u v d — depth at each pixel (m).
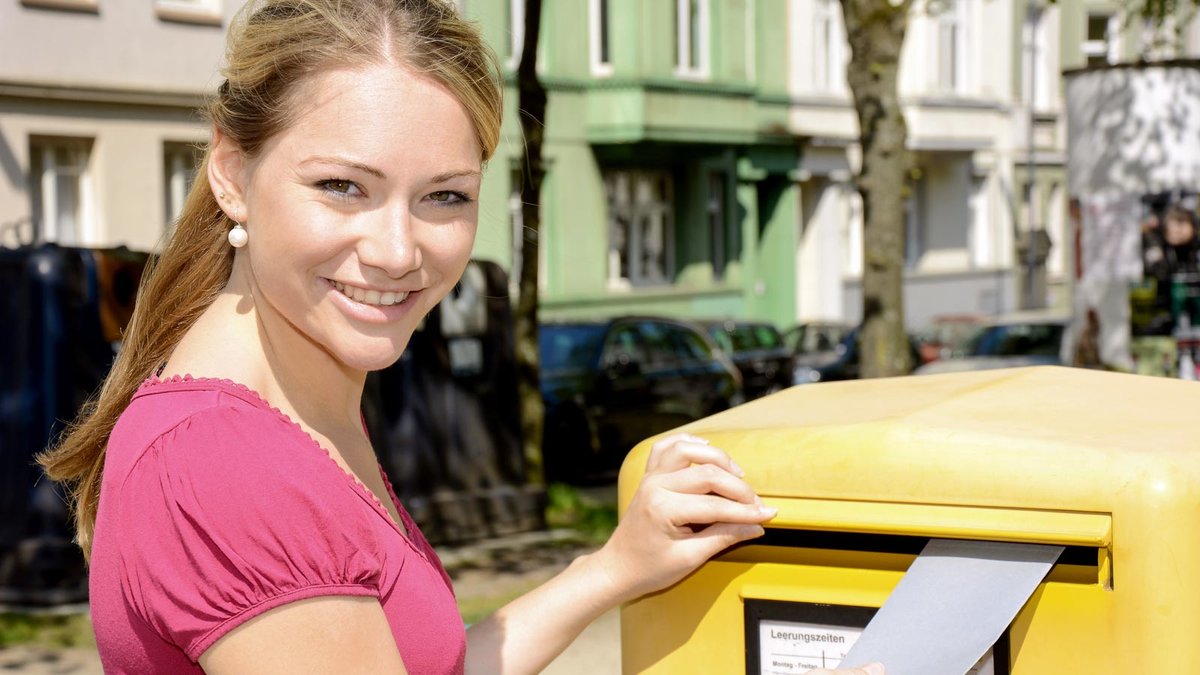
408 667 1.43
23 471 6.56
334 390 1.54
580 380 11.87
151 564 1.31
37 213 14.27
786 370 16.39
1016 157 29.52
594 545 8.06
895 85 9.11
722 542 1.61
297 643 1.30
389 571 1.42
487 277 8.23
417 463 7.87
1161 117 10.36
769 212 25.22
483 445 8.18
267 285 1.43
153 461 1.34
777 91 23.58
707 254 22.94
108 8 14.40
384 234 1.38
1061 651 1.47
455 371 8.04
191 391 1.41
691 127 21.38
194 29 15.18
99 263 6.77
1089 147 10.64
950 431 1.51
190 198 1.57
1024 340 15.05
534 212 8.66
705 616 1.67
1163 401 1.74
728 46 22.27
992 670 1.50
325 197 1.38
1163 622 1.40
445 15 1.43
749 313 23.94
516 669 1.73
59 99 14.01
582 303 20.41
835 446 1.56
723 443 1.66
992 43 28.25
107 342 6.77
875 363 9.12
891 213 9.12
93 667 5.65
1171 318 10.45
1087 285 10.70
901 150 9.11
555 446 11.59
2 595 6.56
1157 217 10.44
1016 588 1.44
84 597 6.60
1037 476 1.45
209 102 1.47
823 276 25.95
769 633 1.64
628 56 20.39
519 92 8.38
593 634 5.80
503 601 6.67
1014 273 29.62
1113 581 1.42
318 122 1.36
